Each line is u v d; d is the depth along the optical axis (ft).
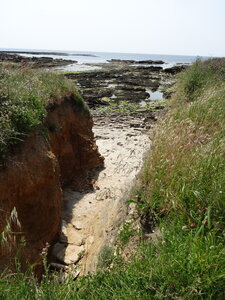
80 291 8.05
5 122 14.12
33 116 16.75
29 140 15.93
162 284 7.13
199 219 9.06
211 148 12.25
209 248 7.33
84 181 25.29
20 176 14.17
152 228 11.14
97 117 49.52
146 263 7.93
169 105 37.27
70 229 18.43
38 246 14.46
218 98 21.18
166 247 8.27
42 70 27.45
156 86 87.10
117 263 9.32
